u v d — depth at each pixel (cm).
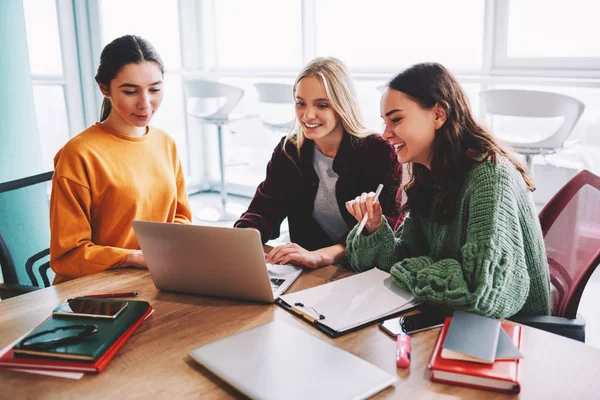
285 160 172
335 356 92
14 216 164
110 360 96
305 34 414
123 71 144
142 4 434
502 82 322
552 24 323
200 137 491
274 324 104
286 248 141
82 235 144
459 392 85
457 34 360
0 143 251
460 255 120
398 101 120
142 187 157
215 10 470
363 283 124
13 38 252
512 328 101
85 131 153
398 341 98
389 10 380
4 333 109
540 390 85
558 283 139
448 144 122
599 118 321
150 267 124
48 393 87
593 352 96
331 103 153
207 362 92
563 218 141
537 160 333
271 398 82
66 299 120
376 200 136
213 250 114
